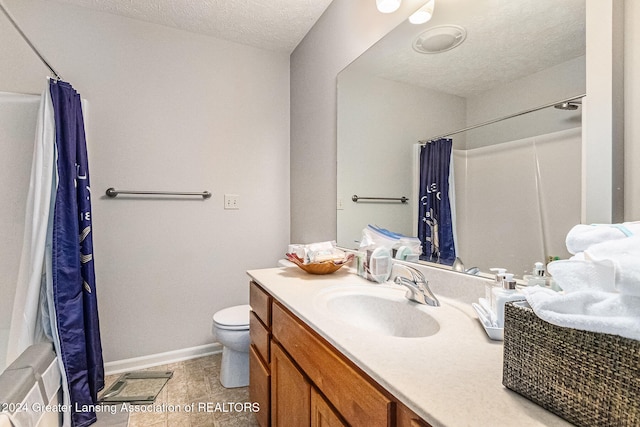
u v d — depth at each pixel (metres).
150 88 2.09
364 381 0.69
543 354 0.49
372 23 1.51
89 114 1.93
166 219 2.15
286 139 2.54
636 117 0.67
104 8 1.92
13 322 1.41
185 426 1.50
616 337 0.41
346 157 1.73
